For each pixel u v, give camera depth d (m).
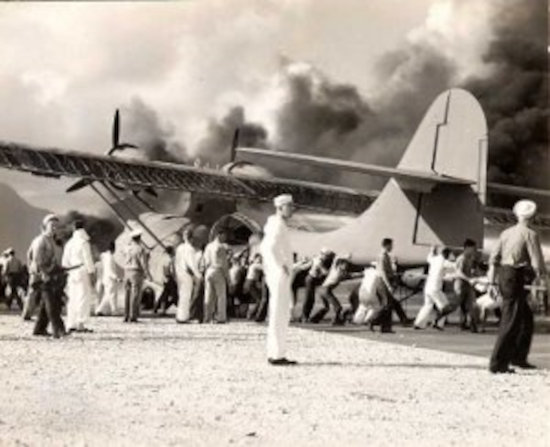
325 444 6.21
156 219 20.42
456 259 16.27
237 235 20.27
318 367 9.90
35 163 19.58
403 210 17.34
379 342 12.96
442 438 6.45
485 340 13.42
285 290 10.05
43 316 12.87
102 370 9.37
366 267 17.94
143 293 20.38
